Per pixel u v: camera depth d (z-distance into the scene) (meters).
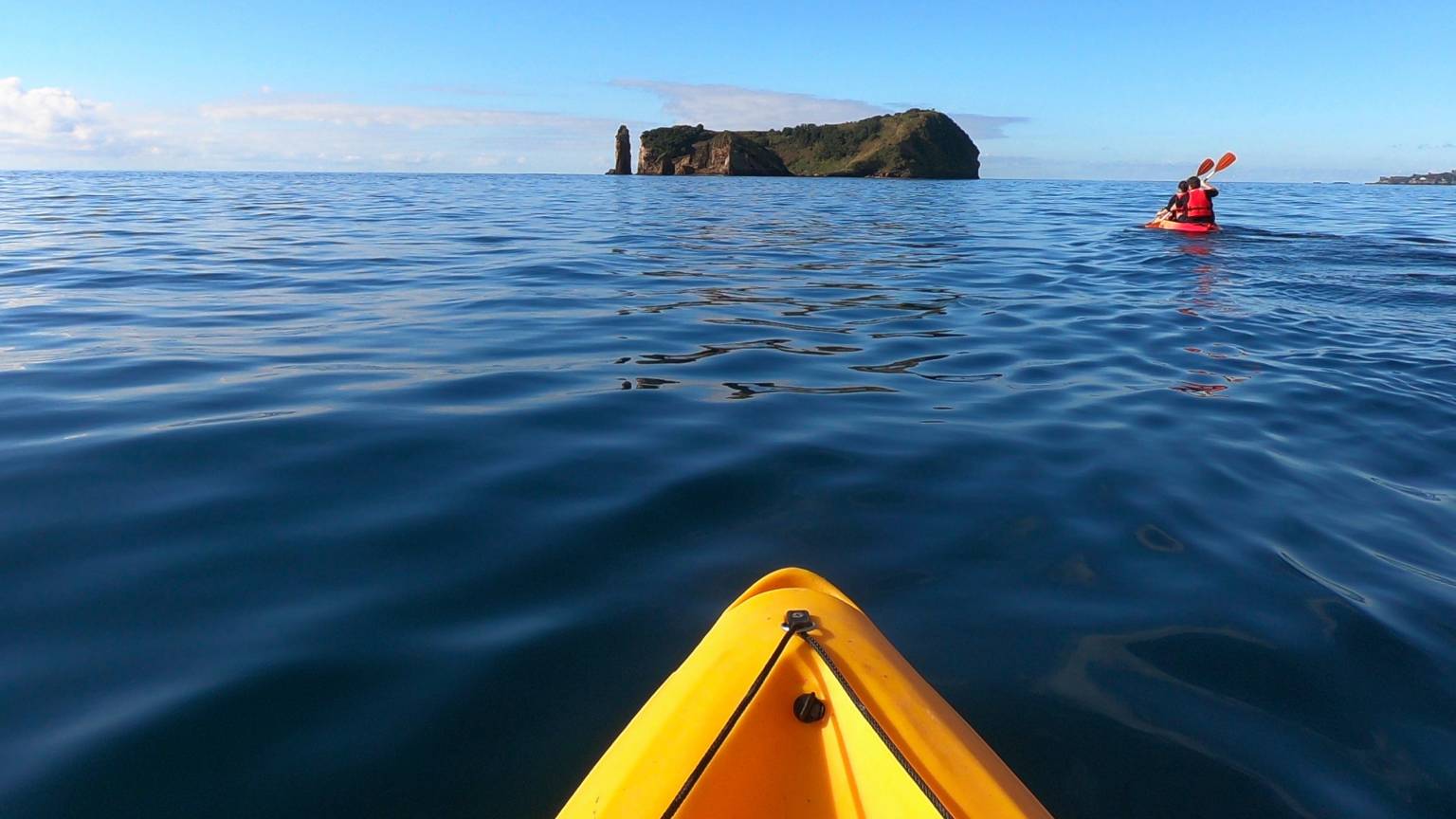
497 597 2.30
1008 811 1.19
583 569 2.46
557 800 1.60
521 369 4.61
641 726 1.38
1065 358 5.17
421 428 3.58
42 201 17.59
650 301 6.76
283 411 3.75
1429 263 9.39
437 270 8.25
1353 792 1.69
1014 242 12.06
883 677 1.42
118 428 3.48
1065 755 1.76
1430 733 1.86
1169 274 8.70
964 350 5.34
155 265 8.16
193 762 1.66
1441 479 3.34
